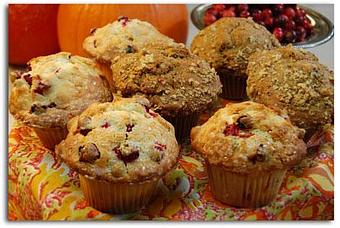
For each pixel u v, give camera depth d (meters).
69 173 0.56
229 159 0.51
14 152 0.59
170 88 0.58
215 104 0.65
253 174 0.51
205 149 0.52
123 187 0.50
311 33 0.75
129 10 0.73
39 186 0.55
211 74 0.60
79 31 0.73
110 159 0.50
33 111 0.56
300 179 0.55
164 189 0.55
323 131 0.60
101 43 0.66
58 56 0.60
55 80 0.57
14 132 0.61
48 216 0.52
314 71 0.59
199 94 0.58
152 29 0.68
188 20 0.78
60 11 0.75
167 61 0.59
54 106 0.56
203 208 0.53
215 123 0.53
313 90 0.58
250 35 0.65
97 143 0.50
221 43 0.65
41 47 0.76
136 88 0.58
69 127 0.53
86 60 0.62
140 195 0.52
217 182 0.53
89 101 0.57
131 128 0.51
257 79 0.60
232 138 0.52
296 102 0.57
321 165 0.56
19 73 0.59
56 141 0.58
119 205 0.52
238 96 0.67
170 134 0.53
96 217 0.52
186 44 0.78
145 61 0.59
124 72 0.60
